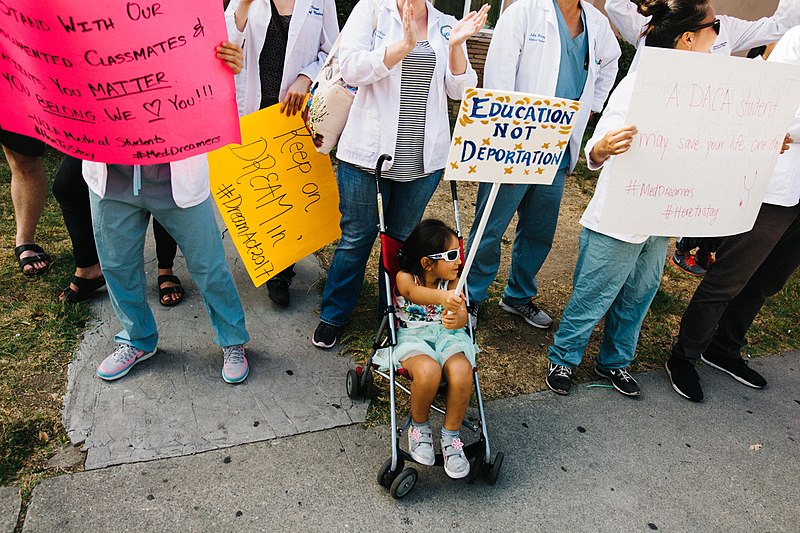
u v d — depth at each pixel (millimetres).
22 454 2514
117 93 2188
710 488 2896
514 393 3395
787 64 2602
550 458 2939
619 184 2672
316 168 3570
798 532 2721
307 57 3562
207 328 3502
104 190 2514
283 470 2617
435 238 2697
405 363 2623
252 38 3441
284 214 3564
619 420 3287
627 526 2613
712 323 3463
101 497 2367
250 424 2840
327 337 3461
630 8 4418
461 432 3033
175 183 2539
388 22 2939
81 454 2549
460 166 2291
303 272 4273
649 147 2607
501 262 4891
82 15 2010
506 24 3271
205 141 2432
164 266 3684
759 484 2969
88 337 3248
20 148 3451
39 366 2977
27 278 3660
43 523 2236
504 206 3490
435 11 3061
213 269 2865
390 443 2871
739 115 2637
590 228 3152
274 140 3441
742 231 2934
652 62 2447
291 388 3125
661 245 3117
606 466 2938
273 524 2363
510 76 3297
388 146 3020
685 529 2646
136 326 2945
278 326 3639
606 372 3578
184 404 2898
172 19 2148
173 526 2293
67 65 2098
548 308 4344
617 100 2842
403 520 2471
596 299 3195
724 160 2713
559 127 2332
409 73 2961
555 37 3270
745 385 3771
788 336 4418
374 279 4273
